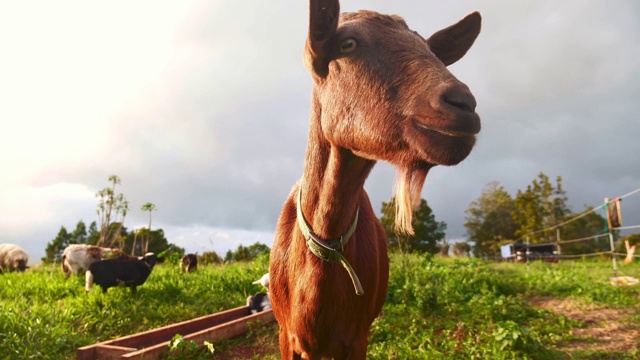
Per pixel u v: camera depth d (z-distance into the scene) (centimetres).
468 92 175
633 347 561
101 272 756
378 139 189
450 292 829
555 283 1032
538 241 4141
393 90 189
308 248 252
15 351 479
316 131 241
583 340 591
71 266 1016
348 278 254
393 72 192
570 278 1125
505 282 984
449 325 645
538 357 506
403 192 187
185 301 780
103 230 1983
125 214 2020
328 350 260
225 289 877
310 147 247
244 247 1662
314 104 243
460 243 3156
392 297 798
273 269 288
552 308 794
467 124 169
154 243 3120
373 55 199
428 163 185
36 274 1142
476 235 5222
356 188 235
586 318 725
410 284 816
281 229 292
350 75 201
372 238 290
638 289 928
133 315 674
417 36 213
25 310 627
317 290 246
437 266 1127
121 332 612
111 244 2027
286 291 275
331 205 235
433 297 743
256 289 884
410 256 1076
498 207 5206
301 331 256
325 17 200
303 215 251
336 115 205
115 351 473
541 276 1172
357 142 198
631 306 801
